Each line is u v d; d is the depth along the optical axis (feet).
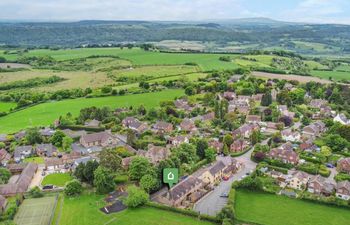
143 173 559.79
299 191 542.98
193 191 536.42
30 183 577.84
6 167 627.05
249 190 543.80
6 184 546.67
